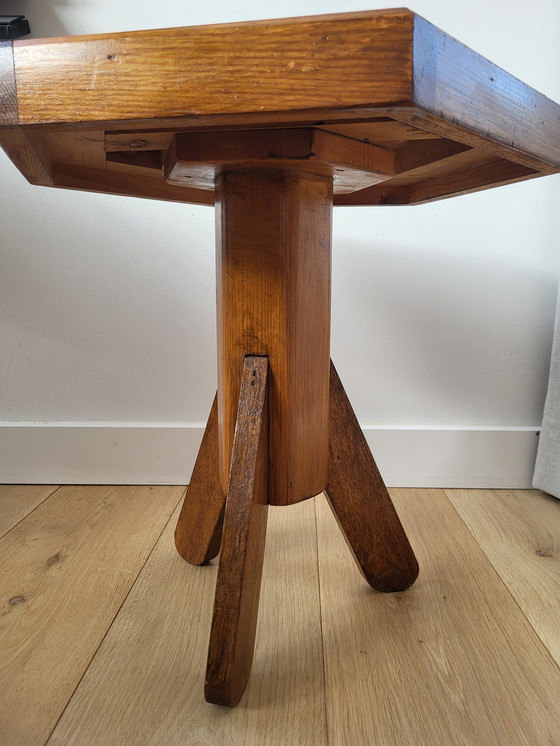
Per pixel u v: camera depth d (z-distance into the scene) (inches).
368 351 46.7
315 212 25.6
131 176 30.1
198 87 15.7
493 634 27.9
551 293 45.7
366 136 22.9
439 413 47.4
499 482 47.4
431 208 44.7
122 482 47.6
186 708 23.0
